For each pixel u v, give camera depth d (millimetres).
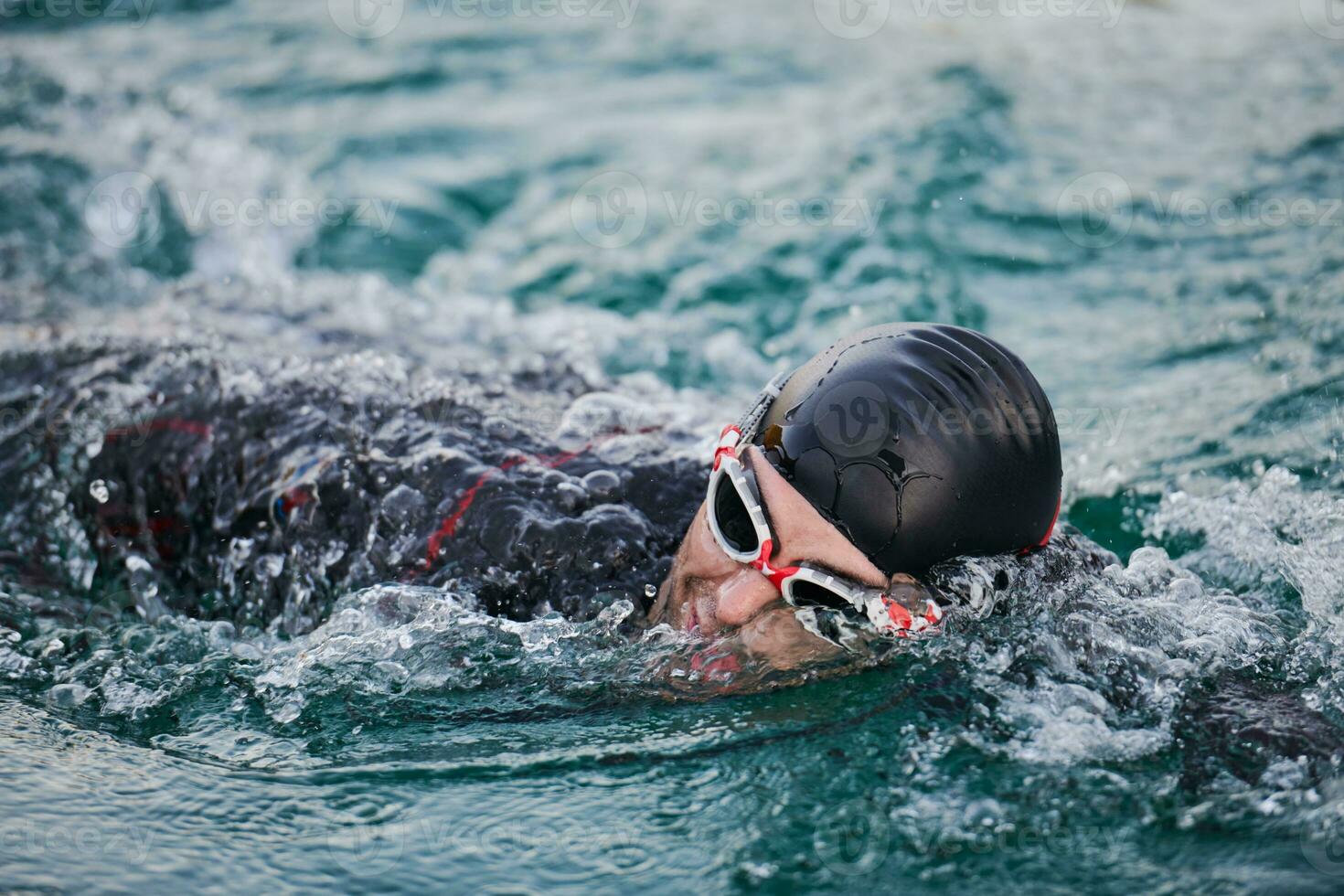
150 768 1739
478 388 2586
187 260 4434
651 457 2277
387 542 2150
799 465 1796
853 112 5516
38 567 2473
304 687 1958
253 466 2342
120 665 2078
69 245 4441
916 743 1692
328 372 2557
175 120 5660
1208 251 4094
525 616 2043
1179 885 1411
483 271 4434
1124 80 5816
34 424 2576
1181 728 1688
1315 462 2744
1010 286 4027
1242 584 2213
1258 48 6238
